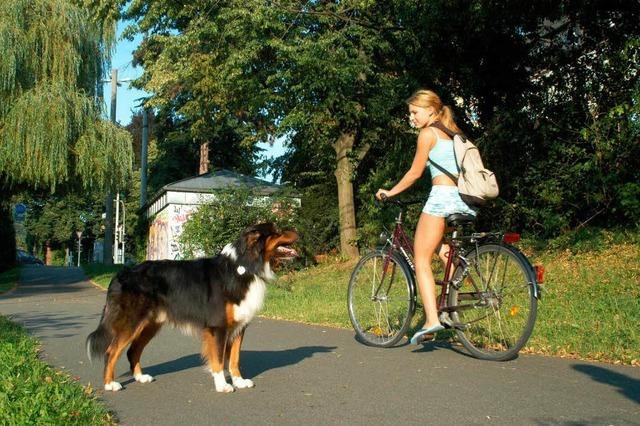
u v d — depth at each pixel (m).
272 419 4.67
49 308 13.95
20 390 4.93
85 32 23.17
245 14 16.22
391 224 17.33
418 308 7.52
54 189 21.95
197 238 19.30
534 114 13.65
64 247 80.56
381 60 17.77
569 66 13.38
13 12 21.77
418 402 4.96
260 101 18.89
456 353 6.71
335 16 16.84
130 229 61.69
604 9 12.88
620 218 12.61
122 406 5.12
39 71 22.42
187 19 18.73
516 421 4.43
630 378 5.48
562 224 12.98
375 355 6.81
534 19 13.53
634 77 12.17
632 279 9.52
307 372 6.15
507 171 14.06
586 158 12.95
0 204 27.50
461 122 15.23
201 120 25.88
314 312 10.73
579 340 6.85
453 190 6.30
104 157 22.38
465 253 6.44
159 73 19.34
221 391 5.49
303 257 20.78
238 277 5.56
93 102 22.70
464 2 13.44
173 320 5.73
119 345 5.66
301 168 25.28
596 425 4.29
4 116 21.72
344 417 4.66
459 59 14.85
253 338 8.40
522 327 6.08
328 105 17.45
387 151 18.31
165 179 46.12
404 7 15.19
